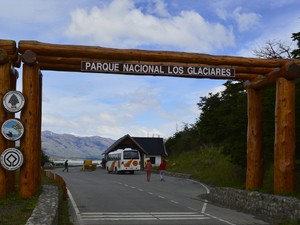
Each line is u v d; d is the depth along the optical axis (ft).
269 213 45.91
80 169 195.42
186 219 44.09
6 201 41.78
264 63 51.49
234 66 51.55
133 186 87.45
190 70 50.03
